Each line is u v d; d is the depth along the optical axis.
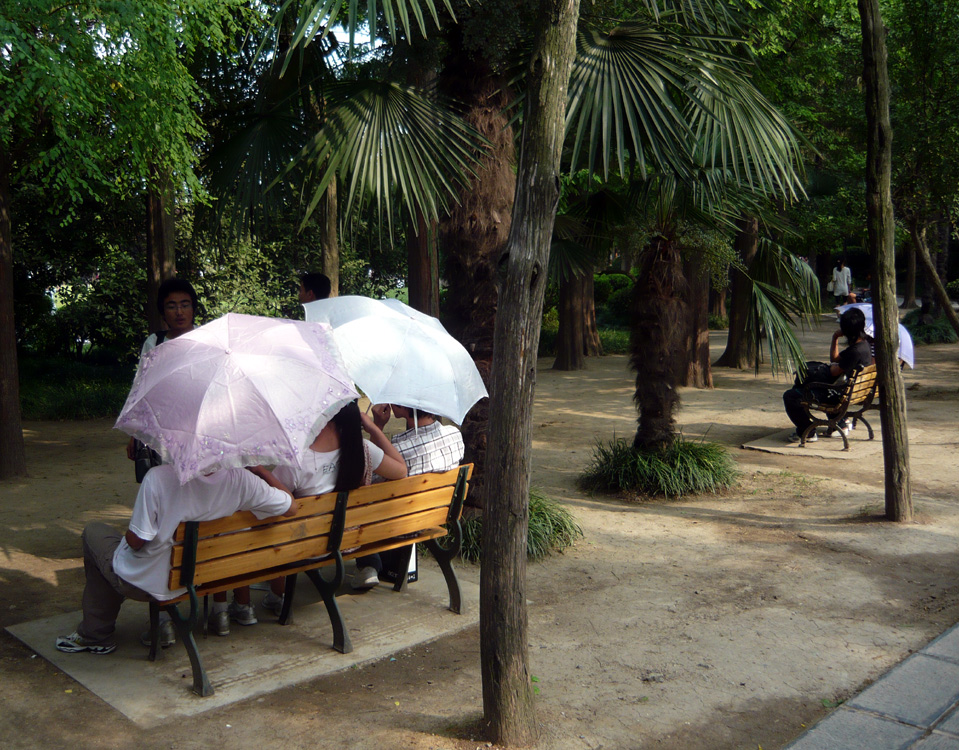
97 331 15.98
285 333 3.75
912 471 8.02
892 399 6.32
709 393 13.36
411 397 4.45
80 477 8.06
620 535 6.17
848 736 3.29
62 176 6.96
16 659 3.98
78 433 10.60
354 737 3.28
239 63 8.74
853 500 7.05
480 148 5.61
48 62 6.14
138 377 3.57
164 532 3.54
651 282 7.43
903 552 5.69
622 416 11.59
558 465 8.59
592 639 4.31
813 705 3.61
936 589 5.02
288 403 3.44
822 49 13.68
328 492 4.05
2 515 6.66
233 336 3.62
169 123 7.18
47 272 15.40
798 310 7.42
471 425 5.85
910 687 3.71
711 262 7.60
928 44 11.21
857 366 9.16
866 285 40.44
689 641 4.28
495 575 3.22
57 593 4.94
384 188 4.82
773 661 4.04
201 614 4.52
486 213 5.73
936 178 11.50
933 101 11.54
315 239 17.06
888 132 6.18
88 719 3.40
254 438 3.31
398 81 6.23
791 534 6.15
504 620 3.22
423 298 7.87
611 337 22.02
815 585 5.09
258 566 3.88
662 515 6.71
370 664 3.97
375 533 4.32
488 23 5.06
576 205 8.34
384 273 19.42
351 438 4.06
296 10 7.59
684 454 7.48
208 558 3.67
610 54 4.66
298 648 4.12
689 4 5.71
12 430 7.96
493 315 5.83
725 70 5.21
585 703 3.61
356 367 4.49
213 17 7.20
